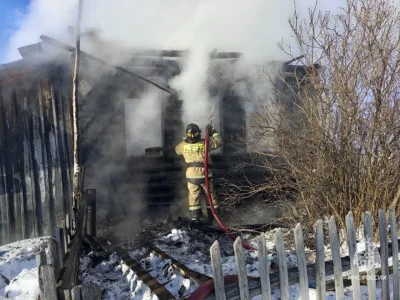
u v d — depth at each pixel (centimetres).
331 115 489
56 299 208
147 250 512
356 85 484
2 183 718
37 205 722
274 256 454
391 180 491
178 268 411
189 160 643
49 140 726
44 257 230
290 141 517
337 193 503
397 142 484
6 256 522
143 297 362
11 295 388
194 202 638
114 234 646
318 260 300
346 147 485
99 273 461
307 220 552
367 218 336
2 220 715
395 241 350
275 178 571
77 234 470
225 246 544
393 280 345
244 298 261
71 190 726
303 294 290
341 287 311
